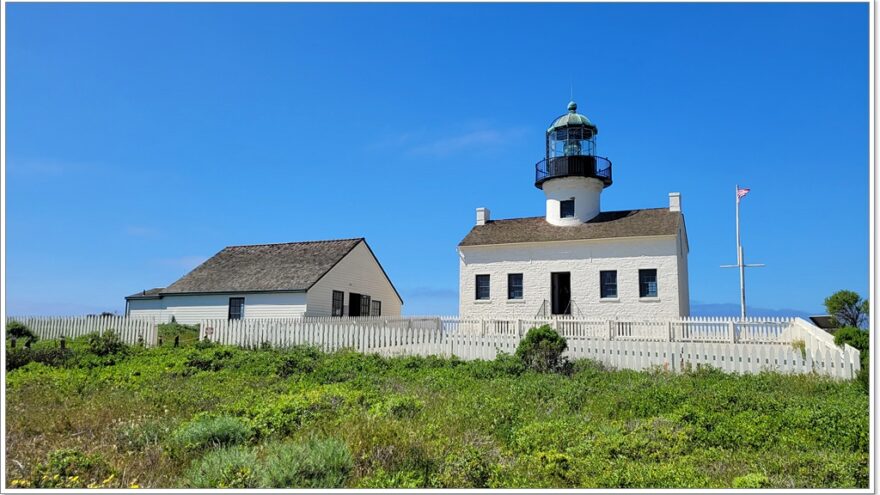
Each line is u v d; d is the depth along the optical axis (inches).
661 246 1013.2
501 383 474.3
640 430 301.7
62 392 427.5
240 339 849.5
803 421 309.1
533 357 570.6
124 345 719.7
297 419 321.7
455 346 690.2
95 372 557.3
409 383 490.0
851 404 356.2
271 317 1165.7
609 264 1042.7
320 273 1208.8
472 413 341.4
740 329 753.0
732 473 240.2
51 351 641.6
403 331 725.9
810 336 631.8
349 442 257.4
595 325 837.2
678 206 1096.2
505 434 304.0
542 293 1078.4
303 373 544.1
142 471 244.8
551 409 366.0
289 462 225.5
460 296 1139.3
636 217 1099.3
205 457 243.1
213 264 1350.9
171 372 548.7
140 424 311.0
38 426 316.2
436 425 308.5
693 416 327.3
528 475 234.8
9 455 264.2
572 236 1076.5
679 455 266.4
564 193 1153.4
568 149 1166.3
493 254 1128.8
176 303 1254.3
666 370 559.2
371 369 573.0
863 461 243.3
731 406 350.6
